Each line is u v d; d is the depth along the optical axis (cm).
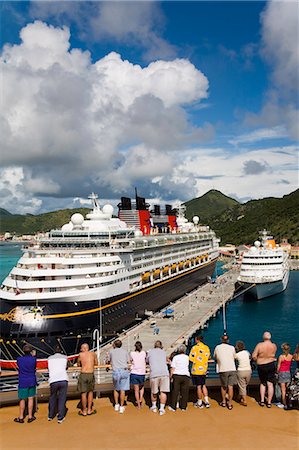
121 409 1731
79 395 1927
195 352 1817
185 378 1753
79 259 6044
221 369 1775
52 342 5219
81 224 7300
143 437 1498
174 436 1505
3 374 1812
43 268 5825
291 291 13200
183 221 13650
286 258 14875
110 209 8206
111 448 1417
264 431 1542
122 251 6738
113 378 1755
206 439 1480
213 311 9388
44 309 5325
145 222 9731
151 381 1731
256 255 11944
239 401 1850
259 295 11444
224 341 1841
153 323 7706
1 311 5347
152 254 8625
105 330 6147
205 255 13125
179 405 1791
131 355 1809
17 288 5506
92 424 1617
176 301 10288
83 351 1752
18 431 1561
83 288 5803
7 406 1817
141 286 7775
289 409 1742
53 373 1673
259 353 1798
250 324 9069
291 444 1441
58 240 6638
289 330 8619
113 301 6431
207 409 1766
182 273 10694
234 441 1462
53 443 1459
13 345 5125
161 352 1795
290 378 1795
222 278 15025
